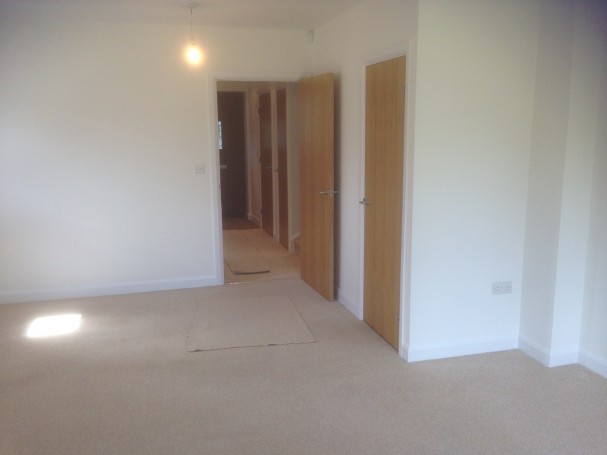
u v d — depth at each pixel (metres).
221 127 8.55
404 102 3.22
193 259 4.98
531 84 3.20
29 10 4.11
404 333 3.38
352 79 4.04
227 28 4.68
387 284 3.63
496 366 3.28
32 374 3.20
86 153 4.52
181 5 3.86
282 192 6.60
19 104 4.32
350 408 2.81
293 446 2.48
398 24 3.21
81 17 4.27
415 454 2.41
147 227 4.79
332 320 4.14
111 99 4.51
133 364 3.34
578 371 3.21
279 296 4.74
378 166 3.66
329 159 4.34
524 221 3.37
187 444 2.50
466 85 3.09
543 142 3.18
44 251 4.56
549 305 3.23
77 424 2.67
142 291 4.87
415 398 2.90
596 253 3.13
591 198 3.12
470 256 3.32
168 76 4.61
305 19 4.36
